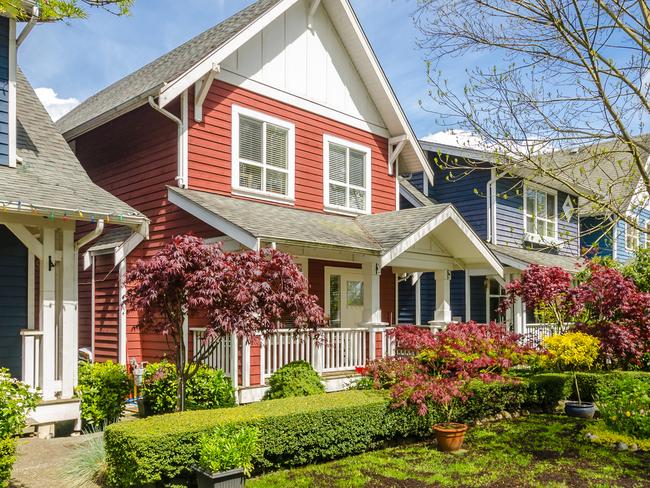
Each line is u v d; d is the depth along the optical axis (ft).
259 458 22.67
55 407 27.94
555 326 57.16
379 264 39.22
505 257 54.65
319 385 32.27
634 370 45.52
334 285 47.78
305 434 24.53
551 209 71.41
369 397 28.53
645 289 52.44
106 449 21.24
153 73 47.09
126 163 43.04
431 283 65.26
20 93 37.37
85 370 31.68
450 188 65.51
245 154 41.83
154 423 21.53
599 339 39.65
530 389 37.35
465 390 31.53
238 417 22.74
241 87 41.60
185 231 38.19
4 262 32.07
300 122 45.39
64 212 27.09
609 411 32.14
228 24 47.65
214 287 23.75
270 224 35.50
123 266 39.88
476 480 23.16
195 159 38.68
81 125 42.75
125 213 29.14
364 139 50.72
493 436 31.01
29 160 31.45
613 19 24.27
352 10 47.11
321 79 47.39
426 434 30.17
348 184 49.08
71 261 29.12
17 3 18.71
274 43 44.06
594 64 24.07
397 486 22.26
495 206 61.93
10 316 32.04
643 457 26.99
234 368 32.73
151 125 40.81
